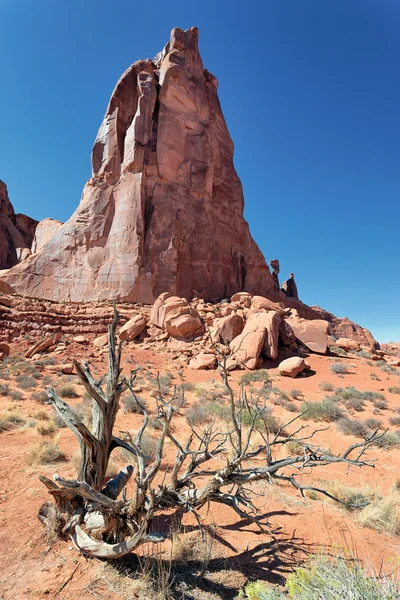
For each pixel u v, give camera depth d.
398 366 23.88
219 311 27.28
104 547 3.13
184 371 19.30
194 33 44.69
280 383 17.06
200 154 40.06
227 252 39.69
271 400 13.59
